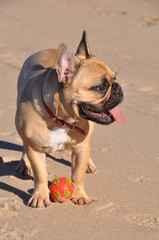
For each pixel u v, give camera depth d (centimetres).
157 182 691
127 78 1122
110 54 1297
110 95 586
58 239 547
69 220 589
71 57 580
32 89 618
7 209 605
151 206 629
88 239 549
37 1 1858
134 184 685
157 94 1035
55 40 1385
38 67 695
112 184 685
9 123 871
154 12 1748
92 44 1375
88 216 599
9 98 983
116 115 595
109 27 1557
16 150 777
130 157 763
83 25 1562
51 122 607
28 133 614
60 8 1766
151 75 1149
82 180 640
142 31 1531
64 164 741
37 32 1455
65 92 587
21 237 547
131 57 1278
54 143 620
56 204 625
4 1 1836
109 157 761
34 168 626
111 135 840
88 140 634
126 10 1764
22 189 662
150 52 1329
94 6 1808
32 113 610
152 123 892
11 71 1133
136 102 988
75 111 589
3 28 1483
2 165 731
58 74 577
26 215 596
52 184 624
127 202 638
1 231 557
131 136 838
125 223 585
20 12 1680
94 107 586
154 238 553
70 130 617
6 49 1298
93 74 581
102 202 634
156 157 765
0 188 661
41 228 569
